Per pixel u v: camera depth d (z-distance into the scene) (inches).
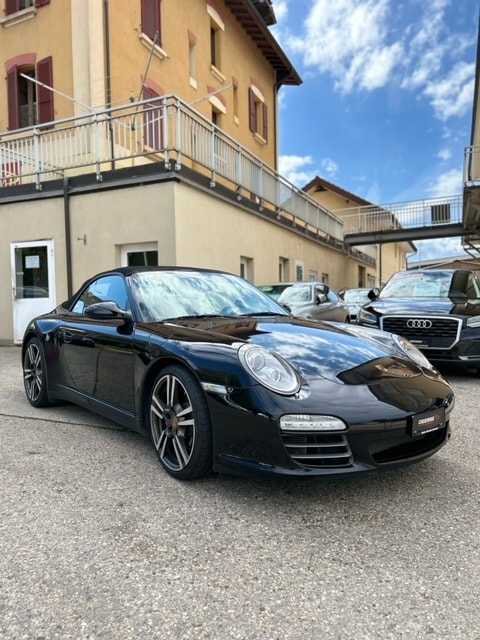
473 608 69.4
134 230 321.1
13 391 215.5
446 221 789.2
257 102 774.5
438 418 104.9
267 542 87.2
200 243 338.0
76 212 340.8
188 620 67.0
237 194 397.1
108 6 417.4
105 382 140.2
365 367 108.0
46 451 134.2
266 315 149.8
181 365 112.3
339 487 110.4
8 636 63.6
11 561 81.0
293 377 100.0
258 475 96.0
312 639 63.2
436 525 93.5
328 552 84.0
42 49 437.4
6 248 368.8
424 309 243.8
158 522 94.0
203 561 81.1
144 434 125.3
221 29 634.2
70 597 71.8
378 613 68.3
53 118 430.6
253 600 71.2
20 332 368.2
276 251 500.4
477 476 117.1
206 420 105.6
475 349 230.1
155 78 483.8
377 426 95.3
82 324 155.8
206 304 149.2
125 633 64.4
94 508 99.7
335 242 779.4
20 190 360.8
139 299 139.6
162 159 381.4
